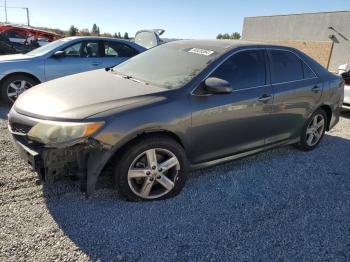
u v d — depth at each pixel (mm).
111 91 3354
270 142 4305
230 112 3643
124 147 3074
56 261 2459
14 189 3348
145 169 3191
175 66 3816
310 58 4859
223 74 3672
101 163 2926
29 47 15797
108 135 2889
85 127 2824
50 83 3869
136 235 2809
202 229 2955
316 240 2920
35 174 3674
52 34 18750
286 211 3336
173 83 3488
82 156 2883
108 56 7547
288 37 26516
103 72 4336
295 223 3146
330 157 4875
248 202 3449
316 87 4711
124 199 3277
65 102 3127
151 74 3846
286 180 4012
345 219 3270
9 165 3848
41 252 2535
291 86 4336
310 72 4750
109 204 3205
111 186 3420
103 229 2848
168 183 3336
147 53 4570
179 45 4379
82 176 2949
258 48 4137
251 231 2980
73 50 7145
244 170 4207
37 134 2879
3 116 5848
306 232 3021
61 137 2809
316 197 3654
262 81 4039
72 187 3459
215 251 2697
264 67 4102
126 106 3051
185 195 3492
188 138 3377
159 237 2807
